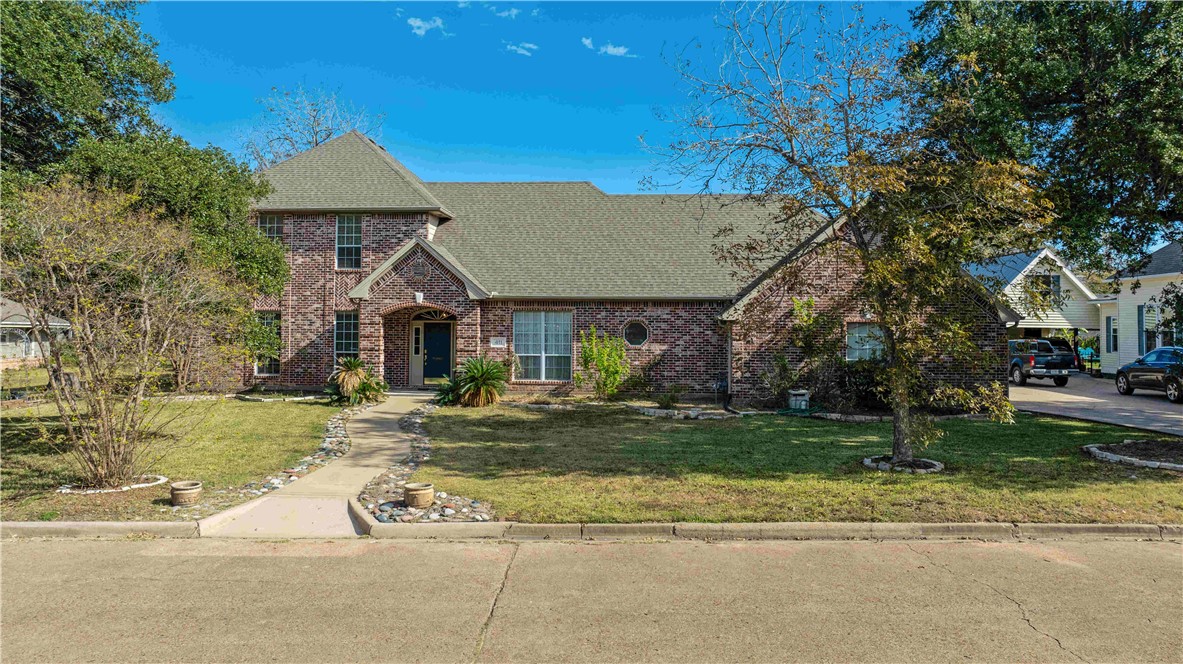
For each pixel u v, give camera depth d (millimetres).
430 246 20594
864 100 10805
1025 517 7973
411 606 5652
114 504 8664
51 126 24078
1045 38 12055
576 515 8055
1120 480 9719
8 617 5418
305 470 10797
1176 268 25906
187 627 5234
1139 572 6465
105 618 5410
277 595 5910
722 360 20953
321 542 7531
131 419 9828
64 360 9938
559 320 21500
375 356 20938
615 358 20234
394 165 24844
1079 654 4777
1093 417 16797
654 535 7652
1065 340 31078
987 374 17422
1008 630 5164
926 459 11023
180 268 13055
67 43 23031
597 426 15242
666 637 5043
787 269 11273
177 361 12219
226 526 8094
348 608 5613
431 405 18797
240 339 17500
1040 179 11688
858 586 6094
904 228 9805
